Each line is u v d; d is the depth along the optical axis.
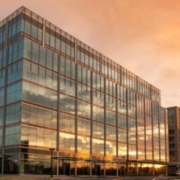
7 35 72.31
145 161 96.25
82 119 80.12
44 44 73.62
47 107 70.12
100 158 85.06
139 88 111.62
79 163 77.50
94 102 85.50
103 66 93.62
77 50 83.69
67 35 81.00
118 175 91.69
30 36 70.75
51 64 72.88
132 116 103.00
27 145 64.19
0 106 68.94
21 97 64.38
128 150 98.38
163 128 123.25
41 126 67.94
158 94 125.00
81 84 81.50
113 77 97.62
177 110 150.88
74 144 76.62
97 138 84.94
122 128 96.69
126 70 105.25
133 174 99.56
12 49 69.19
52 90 72.12
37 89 68.25
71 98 77.44
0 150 66.75
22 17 69.75
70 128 76.00
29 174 63.66
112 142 91.19
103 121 88.31
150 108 115.62
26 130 64.38
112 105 93.25
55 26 77.62
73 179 57.25
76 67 80.62
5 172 64.69
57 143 71.62
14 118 65.00
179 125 150.62
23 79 65.25
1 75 70.62
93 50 90.06
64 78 76.12
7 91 68.06
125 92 100.81
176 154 146.25
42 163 66.94
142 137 107.62
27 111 65.12
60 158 70.19
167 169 120.44
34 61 68.50
